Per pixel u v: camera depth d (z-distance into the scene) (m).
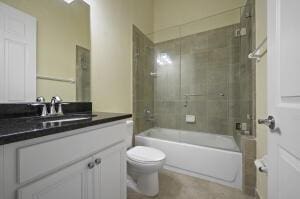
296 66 0.54
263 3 1.29
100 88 1.64
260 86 1.36
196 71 2.47
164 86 2.70
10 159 0.48
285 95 0.61
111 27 1.79
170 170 2.00
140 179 1.55
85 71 1.47
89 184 0.78
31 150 0.53
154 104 2.76
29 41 1.06
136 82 2.28
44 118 1.01
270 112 0.74
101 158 0.85
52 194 0.60
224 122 2.26
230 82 2.22
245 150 1.50
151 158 1.48
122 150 1.05
